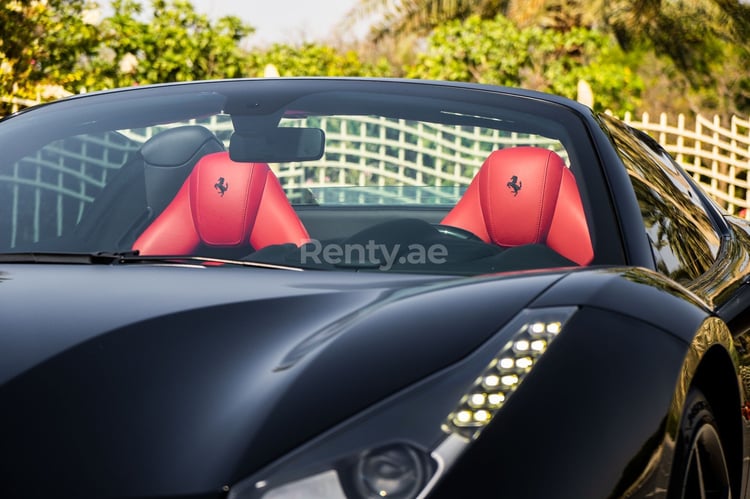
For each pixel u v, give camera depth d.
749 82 21.19
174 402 1.53
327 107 2.61
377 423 1.46
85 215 2.61
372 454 1.43
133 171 2.71
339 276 1.99
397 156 7.37
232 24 15.58
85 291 1.90
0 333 1.73
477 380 1.53
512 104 2.61
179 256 2.17
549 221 2.41
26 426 1.51
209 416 1.51
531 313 1.68
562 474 1.46
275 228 2.60
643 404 1.63
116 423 1.50
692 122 21.36
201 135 2.74
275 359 1.62
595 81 16.78
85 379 1.58
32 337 1.71
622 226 2.27
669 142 18.64
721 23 20.77
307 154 2.62
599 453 1.52
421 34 22.48
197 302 1.80
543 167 2.43
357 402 1.50
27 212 2.54
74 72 13.12
